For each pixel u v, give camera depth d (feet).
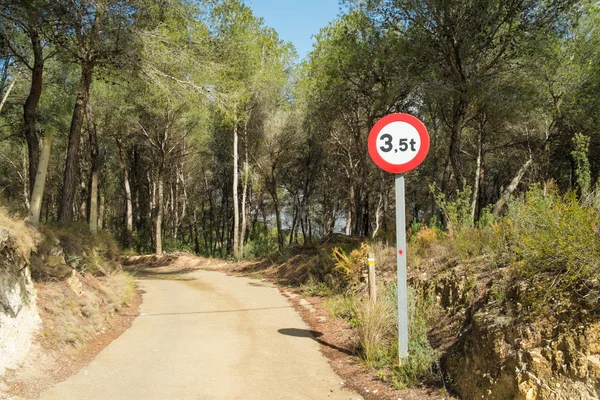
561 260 13.84
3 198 24.75
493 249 20.20
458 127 48.80
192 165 133.39
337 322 26.76
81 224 39.60
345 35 56.75
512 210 21.53
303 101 86.89
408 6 46.44
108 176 145.18
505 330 13.71
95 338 23.65
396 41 49.96
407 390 15.89
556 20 44.83
